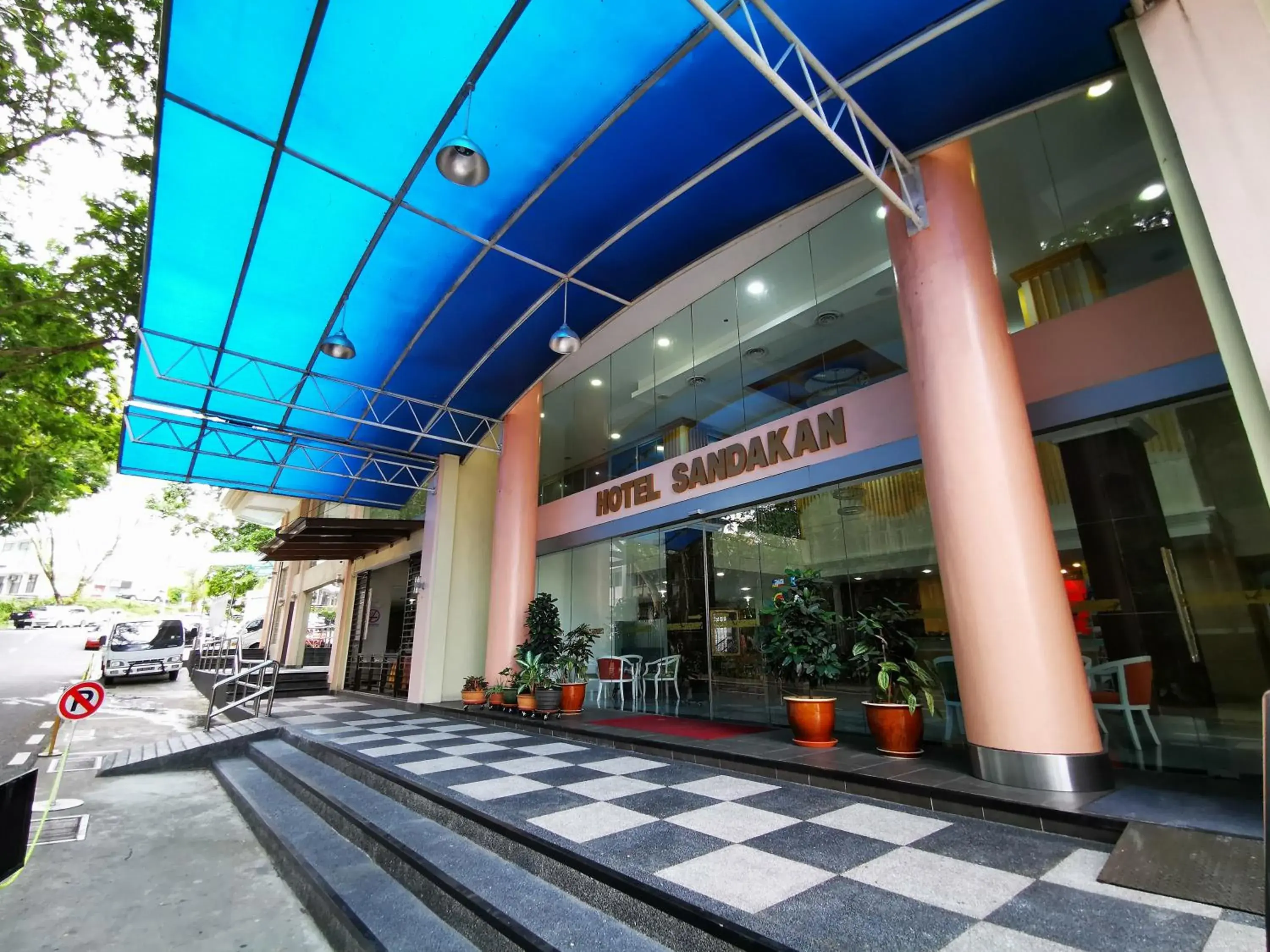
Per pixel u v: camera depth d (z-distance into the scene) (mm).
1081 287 5434
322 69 4188
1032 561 4270
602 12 3842
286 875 4172
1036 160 5934
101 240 9867
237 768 7125
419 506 14102
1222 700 4352
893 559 6391
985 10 3635
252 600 38469
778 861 3094
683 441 9195
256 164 5020
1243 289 2949
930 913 2510
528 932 2682
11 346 9633
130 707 12445
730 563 8078
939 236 5039
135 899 3764
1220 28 3221
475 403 9719
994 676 4234
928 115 4598
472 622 11562
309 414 9602
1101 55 3980
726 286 9070
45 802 5828
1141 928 2350
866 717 6082
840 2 3740
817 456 7156
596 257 6305
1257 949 2160
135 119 9391
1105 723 4871
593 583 10508
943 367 4812
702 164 5133
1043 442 5438
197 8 3762
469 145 4148
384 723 8844
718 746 5742
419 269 6441
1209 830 3133
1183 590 4598
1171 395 4652
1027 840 3438
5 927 3363
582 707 8953
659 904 2658
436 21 3881
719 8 3789
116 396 12375
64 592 54500
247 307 6930
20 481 12758
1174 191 3385
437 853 3691
